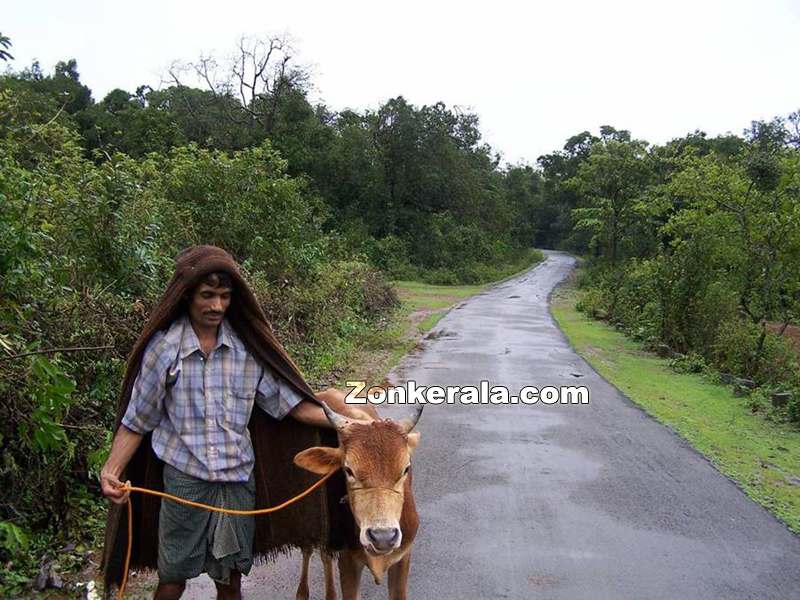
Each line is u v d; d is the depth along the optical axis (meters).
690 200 21.75
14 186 5.46
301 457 3.70
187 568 3.51
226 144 40.91
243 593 4.99
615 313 23.55
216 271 3.49
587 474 7.60
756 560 5.60
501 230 65.62
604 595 4.99
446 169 53.59
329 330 14.48
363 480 3.59
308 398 3.84
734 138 43.88
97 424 6.12
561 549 5.73
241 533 3.63
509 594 4.98
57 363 5.36
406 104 51.06
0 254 5.05
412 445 3.87
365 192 48.53
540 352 15.98
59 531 5.49
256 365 3.73
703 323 16.86
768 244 17.23
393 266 44.78
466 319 23.20
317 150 46.25
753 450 8.73
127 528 3.65
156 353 3.49
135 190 8.09
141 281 7.45
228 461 3.54
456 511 6.50
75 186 7.65
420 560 5.50
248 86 44.25
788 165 18.59
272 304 12.38
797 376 12.42
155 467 3.64
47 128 8.53
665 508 6.65
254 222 14.34
